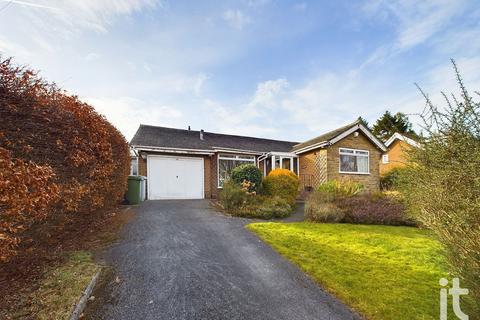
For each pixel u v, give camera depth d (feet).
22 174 7.07
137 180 31.99
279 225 22.48
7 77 8.30
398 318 9.06
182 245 16.06
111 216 22.58
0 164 6.59
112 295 9.87
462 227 7.23
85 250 14.12
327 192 31.30
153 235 17.81
